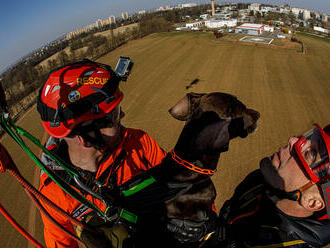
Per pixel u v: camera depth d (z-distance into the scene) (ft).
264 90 153.69
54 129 5.71
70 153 6.66
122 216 5.84
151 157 9.34
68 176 6.62
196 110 5.80
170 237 6.07
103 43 318.45
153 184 5.74
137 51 247.70
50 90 5.74
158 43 270.67
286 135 107.65
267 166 7.16
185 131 5.72
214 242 7.26
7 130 3.81
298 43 285.23
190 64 203.00
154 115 130.41
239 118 5.52
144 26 363.97
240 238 7.35
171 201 5.69
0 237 70.23
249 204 7.69
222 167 88.89
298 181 6.19
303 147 6.16
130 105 143.64
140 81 175.11
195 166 5.43
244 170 86.89
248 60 208.85
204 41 271.28
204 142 5.41
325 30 456.04
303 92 149.38
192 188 5.61
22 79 198.80
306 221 6.55
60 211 5.15
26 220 75.36
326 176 5.54
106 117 6.17
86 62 6.45
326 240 6.40
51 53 357.20
